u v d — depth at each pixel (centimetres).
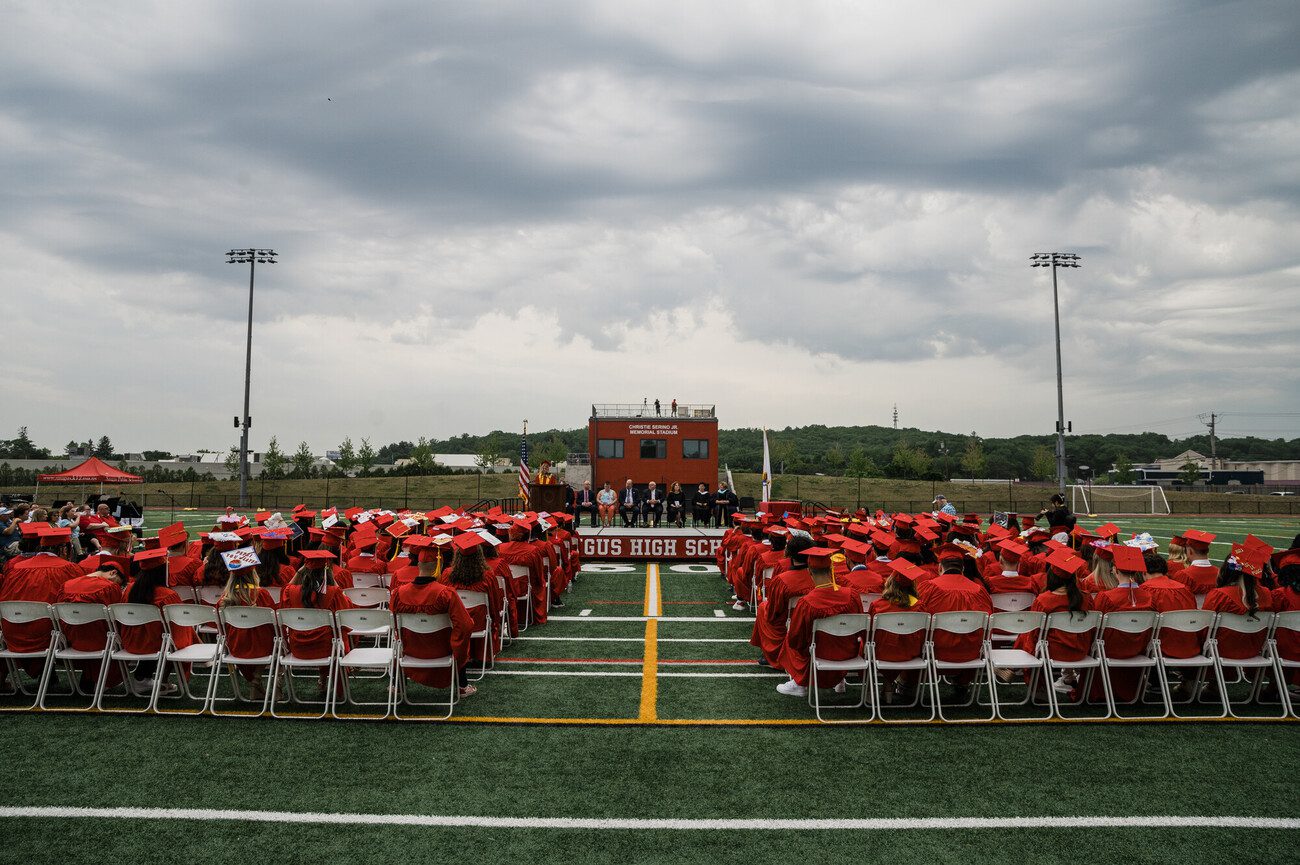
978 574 785
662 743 638
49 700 731
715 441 3753
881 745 634
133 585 716
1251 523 3750
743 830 486
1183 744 636
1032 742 640
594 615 1222
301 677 841
